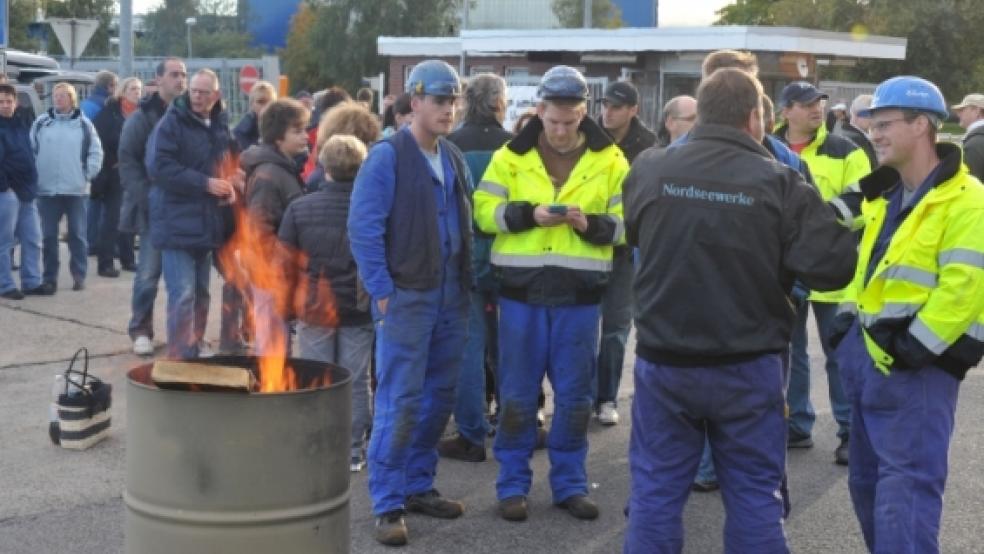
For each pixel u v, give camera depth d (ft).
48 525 17.97
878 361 13.93
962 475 21.44
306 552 12.03
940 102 13.92
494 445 18.86
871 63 118.21
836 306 21.49
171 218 26.18
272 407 11.66
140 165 28.55
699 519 18.86
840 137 22.11
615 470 21.26
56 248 36.88
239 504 11.70
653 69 87.25
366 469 20.63
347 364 19.95
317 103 32.68
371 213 16.65
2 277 35.73
